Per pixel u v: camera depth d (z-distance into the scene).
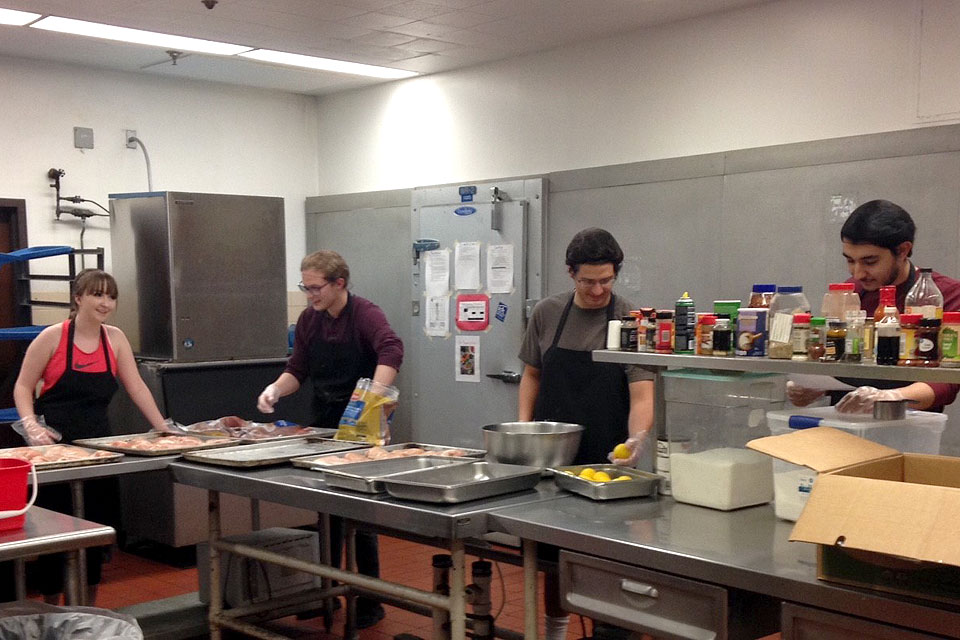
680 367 2.49
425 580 4.68
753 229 4.61
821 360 2.15
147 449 3.32
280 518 5.23
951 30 3.95
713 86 4.75
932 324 1.98
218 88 6.48
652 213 5.00
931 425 2.28
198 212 5.32
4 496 2.21
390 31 5.04
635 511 2.34
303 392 5.66
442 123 6.11
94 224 5.93
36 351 3.80
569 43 5.32
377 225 6.48
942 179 3.99
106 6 4.53
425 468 2.79
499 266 5.65
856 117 4.27
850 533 1.65
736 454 2.42
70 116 5.82
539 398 3.15
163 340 5.29
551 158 5.50
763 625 2.01
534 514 2.31
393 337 3.70
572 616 4.20
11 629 1.96
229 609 3.48
